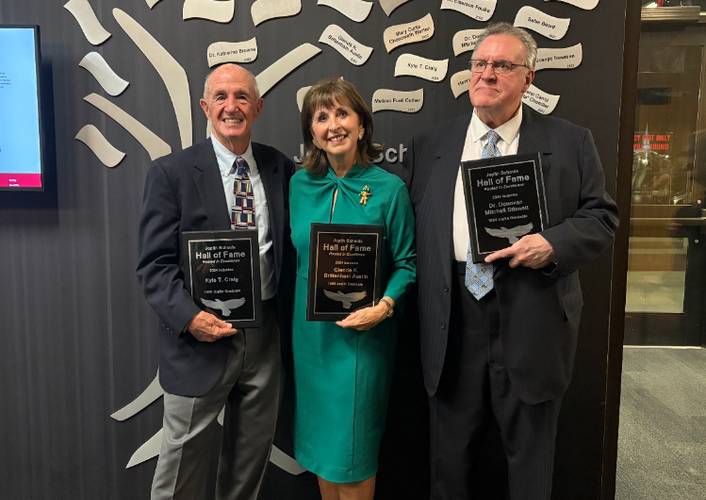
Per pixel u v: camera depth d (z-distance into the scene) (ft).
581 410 5.94
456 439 4.53
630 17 5.47
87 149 5.88
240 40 5.69
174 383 4.48
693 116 10.11
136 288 5.99
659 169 10.54
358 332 4.49
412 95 5.63
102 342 6.09
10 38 5.49
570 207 4.14
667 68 9.98
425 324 4.50
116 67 5.78
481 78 4.07
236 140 4.49
